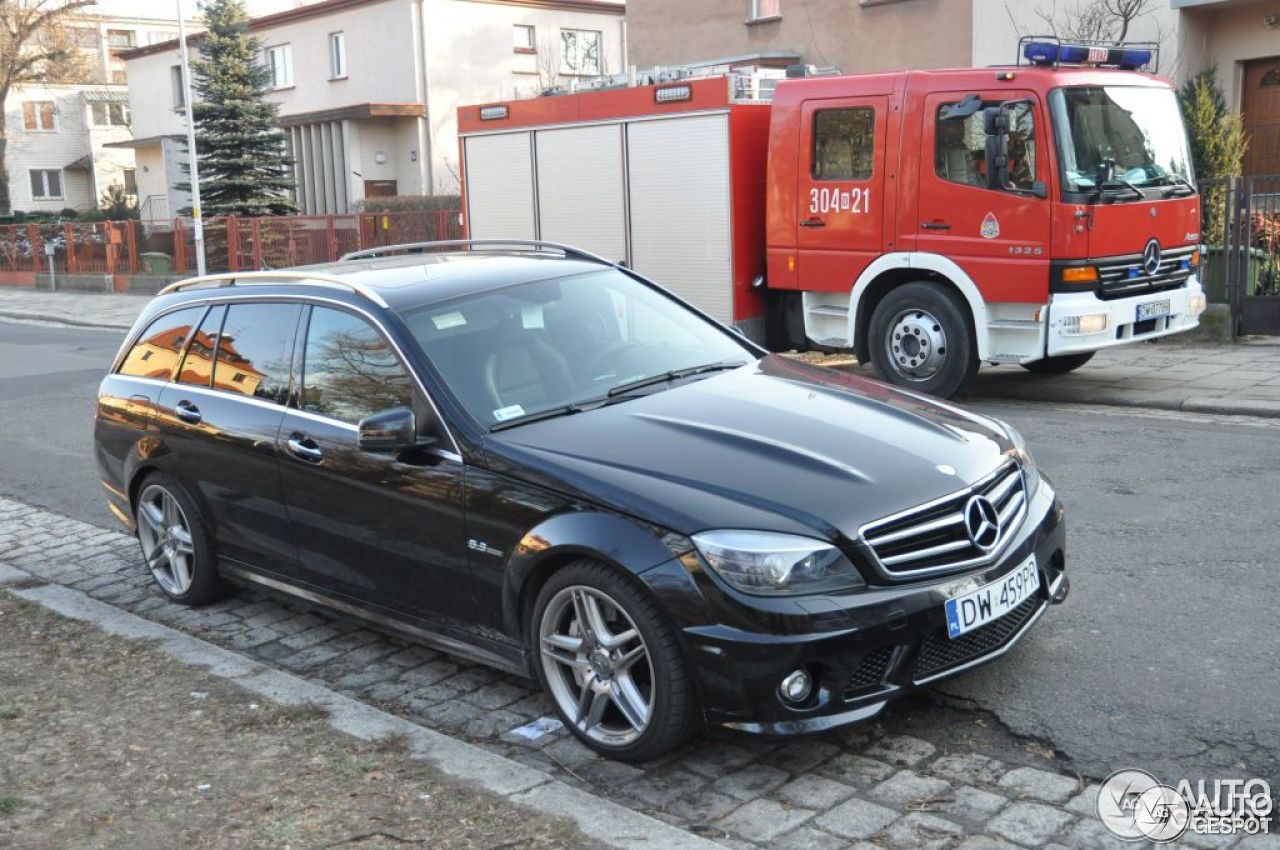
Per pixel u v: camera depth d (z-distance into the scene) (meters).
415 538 4.68
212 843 3.64
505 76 35.53
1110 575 5.68
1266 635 4.88
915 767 4.03
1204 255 12.20
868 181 10.25
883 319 10.37
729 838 3.65
